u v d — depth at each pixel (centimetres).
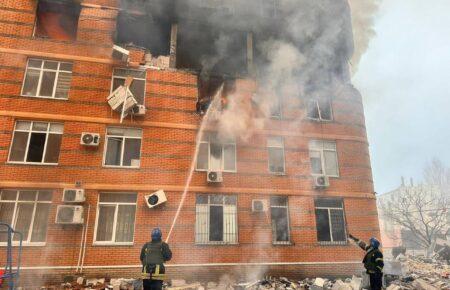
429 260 2419
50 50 1502
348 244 1588
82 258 1283
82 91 1479
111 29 1598
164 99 1576
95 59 1536
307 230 1559
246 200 1537
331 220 1634
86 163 1391
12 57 1447
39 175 1338
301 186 1627
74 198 1314
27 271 1230
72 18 1669
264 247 1488
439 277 1717
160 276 755
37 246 1265
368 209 1681
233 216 1518
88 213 1335
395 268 1574
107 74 1534
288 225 1568
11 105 1390
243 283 1355
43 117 1406
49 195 1344
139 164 1464
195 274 1380
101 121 1459
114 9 1633
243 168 1583
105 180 1393
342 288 1272
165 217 1412
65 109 1439
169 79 1612
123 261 1318
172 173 1477
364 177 1736
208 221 1485
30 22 1517
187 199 1461
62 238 1288
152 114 1536
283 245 1513
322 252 1545
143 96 1572
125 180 1415
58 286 1204
